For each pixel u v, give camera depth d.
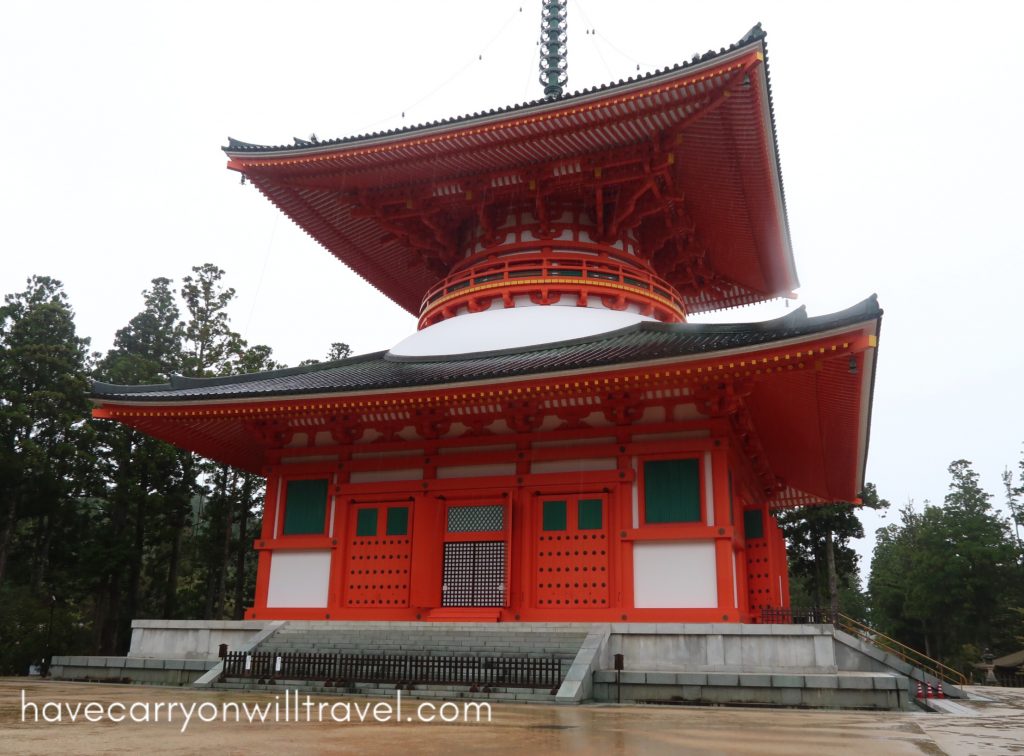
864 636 27.72
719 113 24.55
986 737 10.78
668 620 20.50
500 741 9.13
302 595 24.45
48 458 46.34
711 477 21.14
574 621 21.19
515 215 30.02
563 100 24.36
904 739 10.05
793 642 17.58
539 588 21.98
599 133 25.56
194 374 54.25
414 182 29.36
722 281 39.53
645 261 31.27
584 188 28.23
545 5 46.06
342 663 17.84
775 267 36.97
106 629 47.62
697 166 27.89
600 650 17.80
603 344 23.72
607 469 22.23
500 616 21.80
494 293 28.52
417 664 17.34
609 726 11.13
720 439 21.28
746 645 17.91
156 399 24.14
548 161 27.34
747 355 18.84
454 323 28.25
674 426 21.97
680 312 30.95
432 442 24.42
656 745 8.95
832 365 19.20
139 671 21.34
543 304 27.95
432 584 22.94
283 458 26.31
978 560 72.69
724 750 8.57
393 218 30.72
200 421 25.94
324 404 23.30
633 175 26.95
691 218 31.75
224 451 29.89
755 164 27.05
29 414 47.38
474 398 22.02
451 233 31.84
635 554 21.44
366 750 8.20
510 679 16.58
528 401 22.70
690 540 20.95
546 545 22.31
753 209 30.62
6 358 48.94
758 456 26.95
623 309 28.64
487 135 25.92
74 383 48.59
